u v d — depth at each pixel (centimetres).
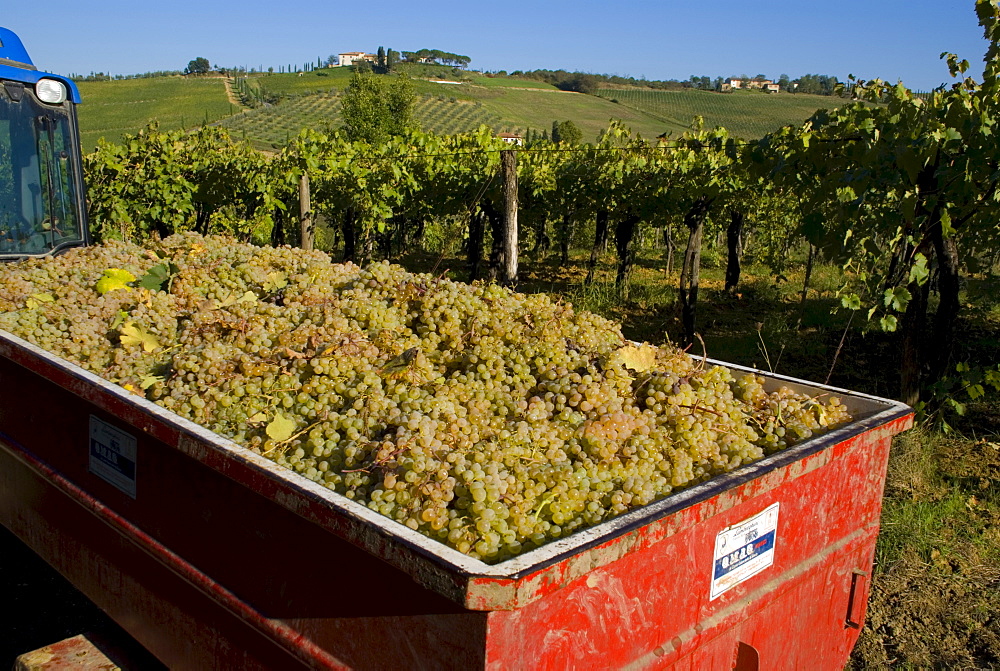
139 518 280
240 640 242
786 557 252
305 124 8838
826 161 658
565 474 232
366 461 241
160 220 1377
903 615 401
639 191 1257
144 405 263
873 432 271
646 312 1212
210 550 246
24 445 352
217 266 451
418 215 1506
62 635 399
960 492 539
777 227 1475
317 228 1741
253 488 216
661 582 209
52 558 348
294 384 293
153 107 9056
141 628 292
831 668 290
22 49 614
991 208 585
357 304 369
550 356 313
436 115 9369
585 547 176
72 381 295
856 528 284
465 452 243
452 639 175
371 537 182
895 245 616
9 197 585
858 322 977
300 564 213
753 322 1111
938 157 571
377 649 193
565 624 185
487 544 203
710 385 309
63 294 438
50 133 605
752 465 229
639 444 257
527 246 1889
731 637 238
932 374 657
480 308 360
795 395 314
